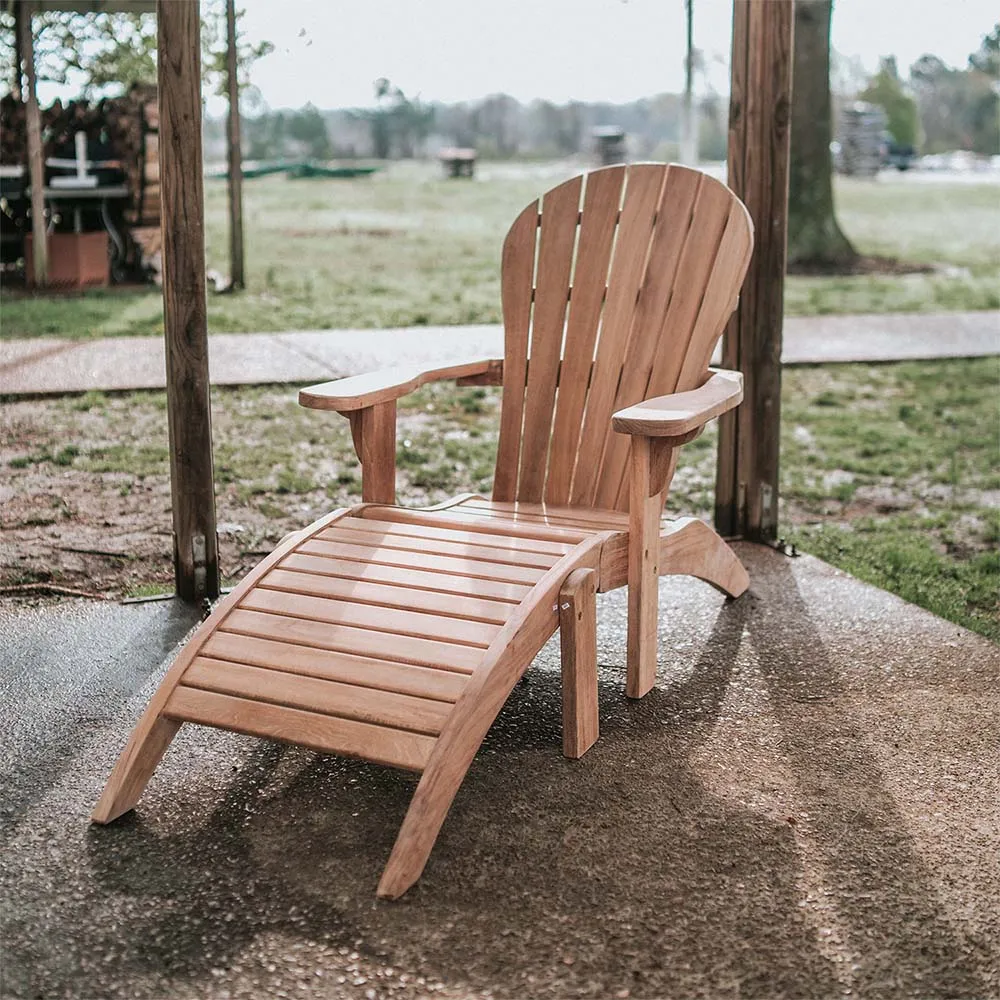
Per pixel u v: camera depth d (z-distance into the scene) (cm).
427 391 595
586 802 218
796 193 1163
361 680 207
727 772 230
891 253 1225
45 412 539
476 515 280
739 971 170
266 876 194
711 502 434
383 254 1177
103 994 165
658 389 296
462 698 199
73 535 383
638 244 304
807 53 1136
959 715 256
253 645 220
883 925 181
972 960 173
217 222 1433
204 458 317
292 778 228
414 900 187
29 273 910
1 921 181
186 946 176
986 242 1324
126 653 289
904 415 561
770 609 320
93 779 228
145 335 714
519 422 314
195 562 323
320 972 170
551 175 2289
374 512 270
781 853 201
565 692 232
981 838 207
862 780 228
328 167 2359
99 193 905
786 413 564
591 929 180
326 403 251
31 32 855
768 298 362
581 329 308
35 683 271
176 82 291
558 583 225
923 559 365
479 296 916
